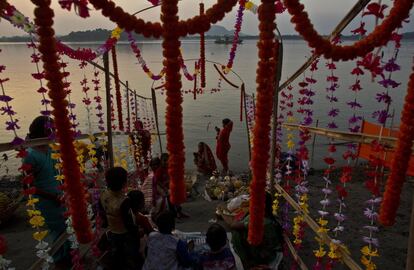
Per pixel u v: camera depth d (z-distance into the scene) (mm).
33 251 4918
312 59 3143
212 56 62875
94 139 4195
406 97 1840
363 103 17859
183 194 1972
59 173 3582
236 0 1879
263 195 1991
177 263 3459
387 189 1947
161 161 5934
